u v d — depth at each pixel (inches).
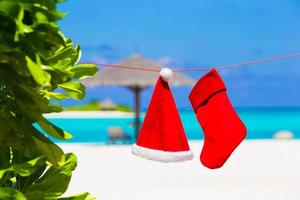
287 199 339.6
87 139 1261.1
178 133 117.5
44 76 81.5
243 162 529.0
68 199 100.0
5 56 83.5
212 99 122.5
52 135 94.3
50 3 87.0
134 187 379.6
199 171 455.8
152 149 117.8
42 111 90.5
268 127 2074.3
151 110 118.7
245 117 2600.9
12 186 101.7
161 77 118.4
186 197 345.7
